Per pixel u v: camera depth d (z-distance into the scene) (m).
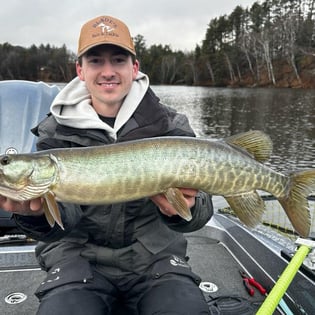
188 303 0.77
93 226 0.86
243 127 6.81
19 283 1.09
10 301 1.02
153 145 0.78
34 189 0.75
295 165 3.96
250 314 0.95
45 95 1.50
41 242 0.94
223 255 1.27
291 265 0.83
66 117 0.88
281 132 6.07
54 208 0.75
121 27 0.94
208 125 7.14
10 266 1.16
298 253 0.87
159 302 0.78
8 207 0.77
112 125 0.95
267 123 7.16
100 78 0.91
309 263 0.93
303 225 0.84
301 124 6.92
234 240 1.29
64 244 0.90
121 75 0.91
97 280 0.85
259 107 10.11
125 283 0.88
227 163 0.80
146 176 0.77
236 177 0.81
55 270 0.85
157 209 0.85
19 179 0.75
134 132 0.89
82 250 0.89
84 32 0.93
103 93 0.91
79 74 0.97
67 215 0.81
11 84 1.49
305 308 0.88
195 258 1.25
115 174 0.76
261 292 1.05
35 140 1.44
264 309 0.72
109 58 0.91
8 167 0.75
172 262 0.87
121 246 0.87
